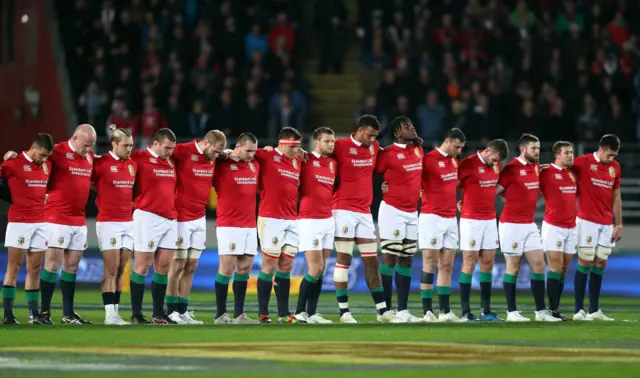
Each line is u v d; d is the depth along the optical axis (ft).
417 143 184.14
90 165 170.91
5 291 168.14
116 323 168.96
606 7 366.84
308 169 177.88
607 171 197.67
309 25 367.66
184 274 178.50
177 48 343.26
